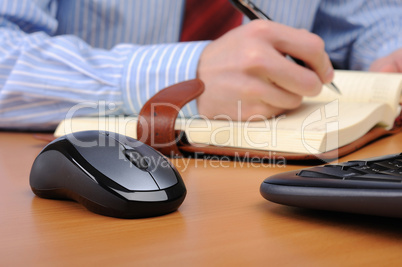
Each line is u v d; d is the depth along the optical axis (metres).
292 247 0.29
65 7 1.37
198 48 0.85
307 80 0.74
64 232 0.33
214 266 0.26
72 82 0.93
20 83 0.92
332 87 0.87
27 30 1.16
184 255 0.28
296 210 0.38
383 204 0.29
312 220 0.35
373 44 1.70
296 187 0.35
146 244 0.30
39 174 0.42
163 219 0.36
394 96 0.86
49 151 0.42
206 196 0.44
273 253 0.28
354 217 0.36
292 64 0.74
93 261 0.27
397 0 1.71
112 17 1.39
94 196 0.37
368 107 0.78
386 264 0.26
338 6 1.75
